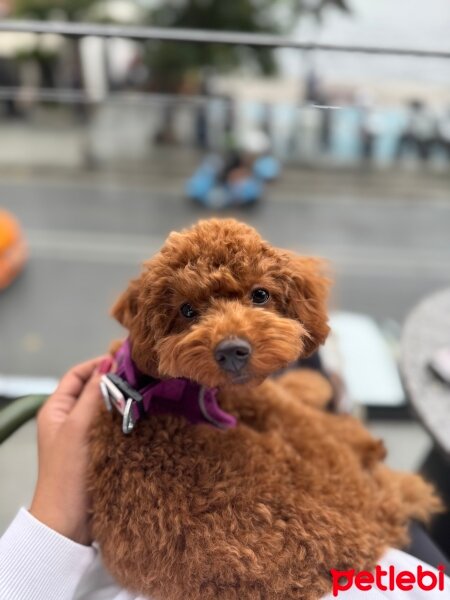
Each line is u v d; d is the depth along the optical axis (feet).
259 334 0.78
